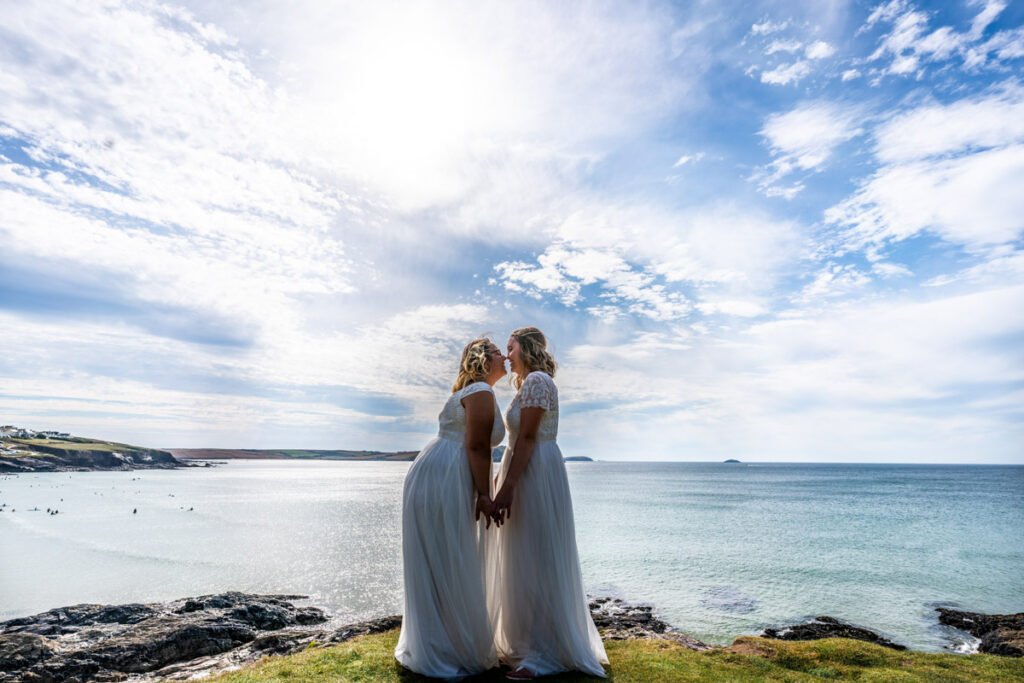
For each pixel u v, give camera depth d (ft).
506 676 14.79
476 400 15.10
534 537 15.43
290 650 41.34
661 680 15.34
